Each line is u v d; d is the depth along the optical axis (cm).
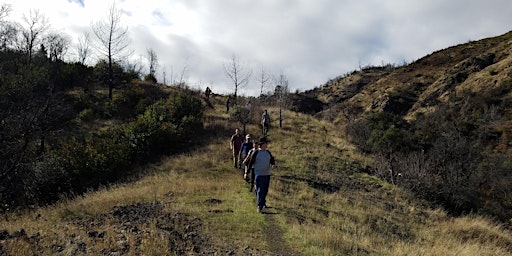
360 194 1553
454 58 7131
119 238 683
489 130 3438
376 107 6303
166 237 683
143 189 1223
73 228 752
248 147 1320
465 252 913
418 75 7038
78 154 1673
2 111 1931
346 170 1966
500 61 5703
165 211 904
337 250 723
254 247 695
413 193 1783
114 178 1688
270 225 837
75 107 3050
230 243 705
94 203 1033
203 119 2742
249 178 1396
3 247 605
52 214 942
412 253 810
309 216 995
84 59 4391
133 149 1950
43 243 647
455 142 2344
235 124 2798
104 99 3375
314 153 2202
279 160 1931
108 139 1956
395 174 2034
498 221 1658
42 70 2892
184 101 2650
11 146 1728
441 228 1260
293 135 2670
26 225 809
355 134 2862
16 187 1535
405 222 1232
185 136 2308
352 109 6494
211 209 943
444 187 1819
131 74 4241
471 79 5500
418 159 2041
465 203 1769
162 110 2519
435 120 3309
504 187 2061
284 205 1053
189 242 689
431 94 5869
